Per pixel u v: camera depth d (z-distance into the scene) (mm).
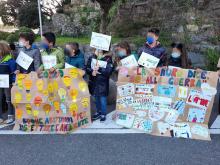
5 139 2420
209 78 2447
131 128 2586
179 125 2484
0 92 2758
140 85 2586
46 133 2525
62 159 2090
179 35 5375
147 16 6035
